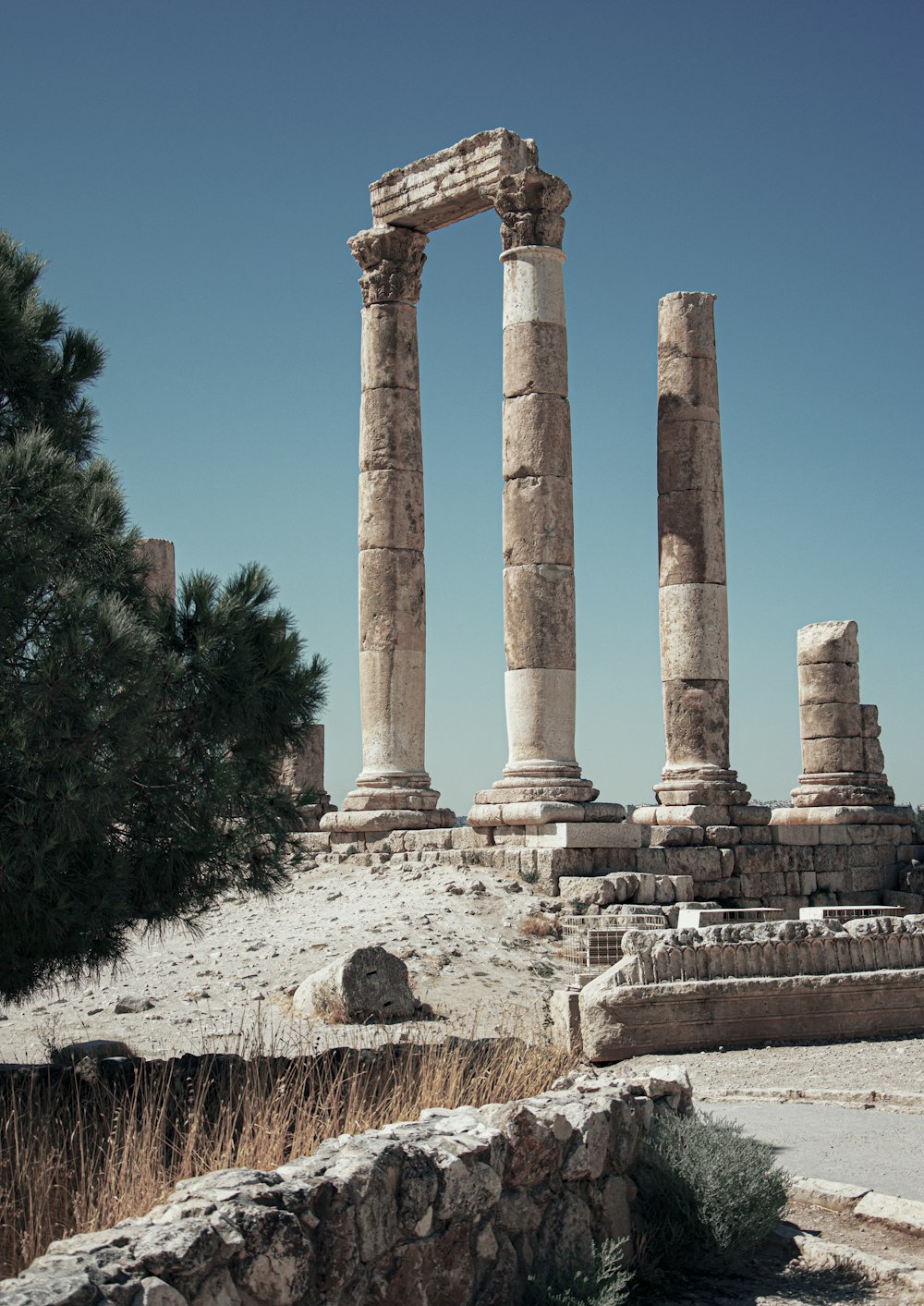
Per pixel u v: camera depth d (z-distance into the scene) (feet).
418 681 93.97
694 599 92.48
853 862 97.86
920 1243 27.55
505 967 63.87
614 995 46.83
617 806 86.48
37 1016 57.00
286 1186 21.42
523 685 86.79
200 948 68.80
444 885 78.69
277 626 41.34
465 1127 25.34
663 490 94.43
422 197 94.58
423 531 95.61
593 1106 27.53
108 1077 37.29
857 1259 26.63
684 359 94.43
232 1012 56.29
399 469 94.53
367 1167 22.26
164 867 39.58
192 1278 19.33
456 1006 56.44
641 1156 28.53
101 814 35.78
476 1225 24.07
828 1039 48.08
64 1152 28.14
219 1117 30.48
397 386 95.30
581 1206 26.48
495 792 86.28
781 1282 26.45
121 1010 56.85
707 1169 27.63
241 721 40.06
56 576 37.27
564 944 69.92
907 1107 38.06
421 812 91.97
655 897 79.92
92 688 34.91
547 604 86.79
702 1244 27.12
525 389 88.48
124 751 35.53
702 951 48.47
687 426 93.76
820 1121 36.42
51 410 44.09
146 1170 25.98
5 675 34.99
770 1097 40.04
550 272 89.45
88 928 37.04
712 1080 42.75
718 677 92.63
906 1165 31.63
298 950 65.87
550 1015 50.26
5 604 35.14
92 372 44.80
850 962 49.47
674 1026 47.21
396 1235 22.56
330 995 54.44
